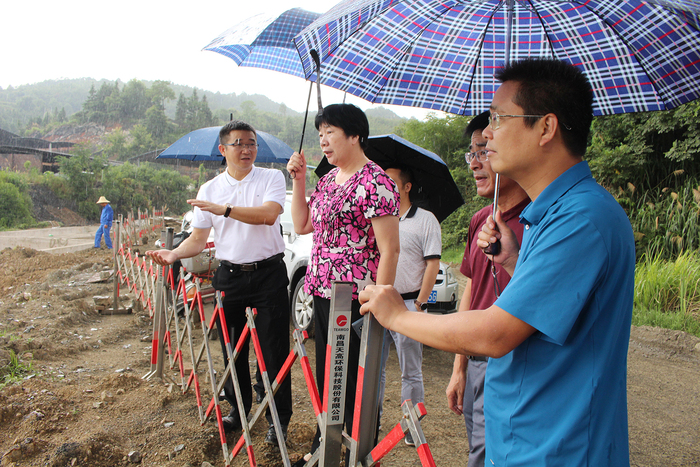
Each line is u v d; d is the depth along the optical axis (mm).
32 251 12188
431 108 2297
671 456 3150
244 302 2920
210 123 166000
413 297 3137
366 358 1260
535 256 1025
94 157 55156
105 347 4758
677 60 1803
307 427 3094
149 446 2699
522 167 1170
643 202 9359
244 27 2910
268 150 5914
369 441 1327
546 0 1954
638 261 8453
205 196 3041
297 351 1773
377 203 2004
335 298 1381
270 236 2912
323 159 3434
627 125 9625
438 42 2207
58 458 2426
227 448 2639
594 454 991
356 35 2096
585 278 964
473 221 2176
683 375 4703
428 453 1104
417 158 3252
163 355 3631
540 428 1047
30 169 52844
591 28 1967
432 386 4172
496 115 1185
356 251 2115
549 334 953
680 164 9289
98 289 7461
